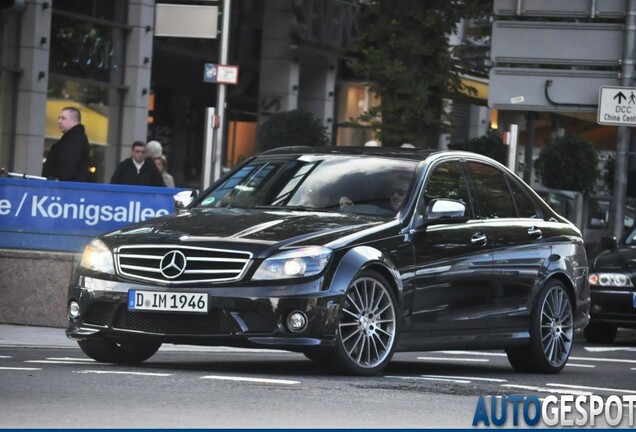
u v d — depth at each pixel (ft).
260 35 196.95
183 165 185.68
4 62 144.77
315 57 204.85
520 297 64.85
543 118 192.44
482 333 62.23
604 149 187.52
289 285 53.52
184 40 181.88
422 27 128.67
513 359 66.69
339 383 51.65
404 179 60.44
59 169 97.76
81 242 83.76
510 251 64.28
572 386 57.82
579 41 112.27
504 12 114.11
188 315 53.93
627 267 95.96
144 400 43.60
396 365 66.59
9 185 84.38
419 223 59.11
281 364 63.41
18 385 46.16
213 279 53.93
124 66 163.63
